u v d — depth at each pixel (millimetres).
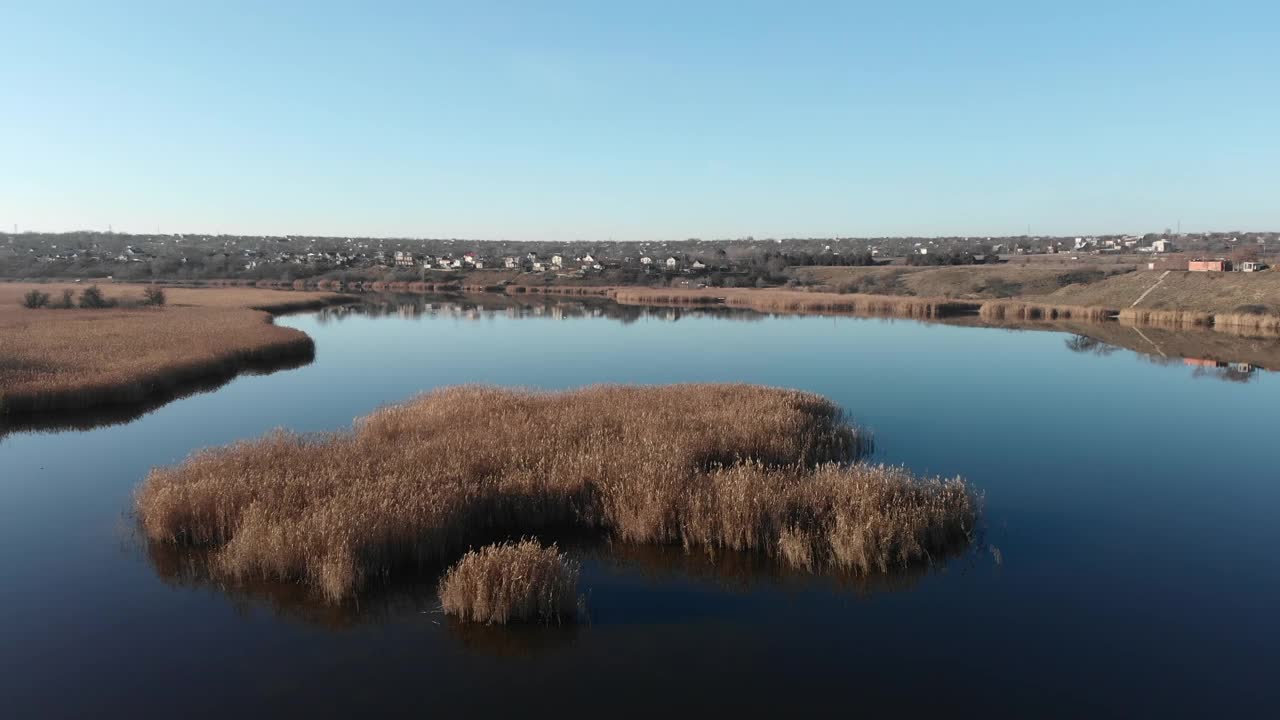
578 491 14695
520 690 9234
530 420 19891
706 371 37500
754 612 11305
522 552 11289
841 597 11836
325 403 28469
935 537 13523
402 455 16328
